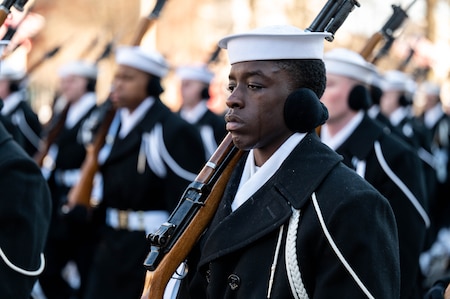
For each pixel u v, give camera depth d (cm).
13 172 505
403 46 1578
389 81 1301
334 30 412
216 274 398
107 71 1845
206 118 1189
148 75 824
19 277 498
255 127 397
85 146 1066
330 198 382
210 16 2100
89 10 2055
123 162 820
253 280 388
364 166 675
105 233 829
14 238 499
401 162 670
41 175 523
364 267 373
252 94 397
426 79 1855
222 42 407
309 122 396
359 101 678
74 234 931
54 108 1213
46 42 2056
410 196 666
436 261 1259
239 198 405
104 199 832
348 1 413
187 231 410
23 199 504
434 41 1872
